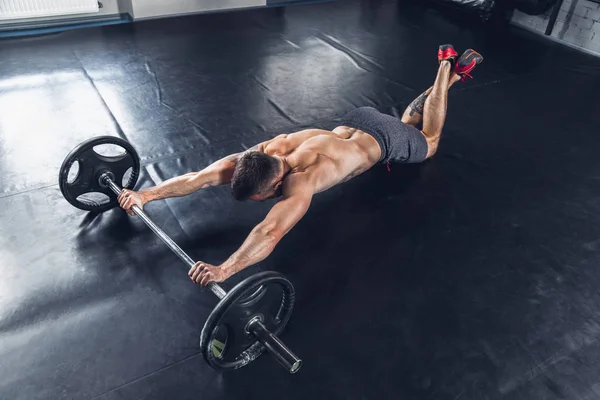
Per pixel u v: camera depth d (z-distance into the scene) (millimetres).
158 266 1983
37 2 3938
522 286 2016
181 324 1768
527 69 3941
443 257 2129
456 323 1849
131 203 1937
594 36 4250
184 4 4480
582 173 2729
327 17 4738
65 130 2766
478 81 3688
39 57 3596
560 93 3594
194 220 2211
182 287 1903
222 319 1386
